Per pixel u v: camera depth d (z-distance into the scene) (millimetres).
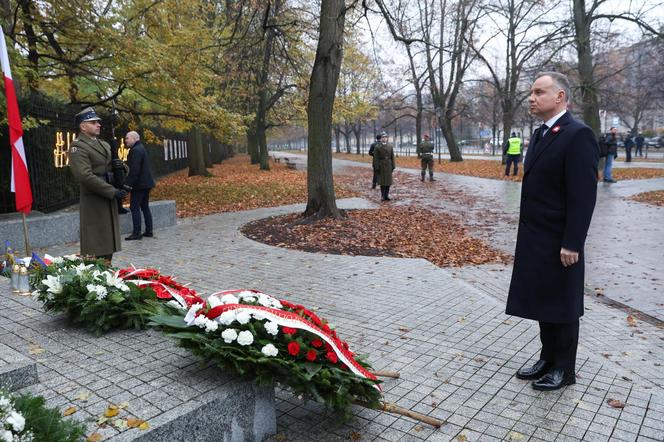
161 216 10836
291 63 14156
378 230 10383
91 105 15578
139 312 3525
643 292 6207
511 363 4027
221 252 8375
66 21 12562
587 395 3506
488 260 7992
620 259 7832
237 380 2773
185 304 3787
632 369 3994
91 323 3553
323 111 11219
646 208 12742
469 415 3252
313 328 2906
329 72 10984
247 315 2834
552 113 3484
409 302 5633
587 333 4801
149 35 14805
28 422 2076
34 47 13156
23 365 2680
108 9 13508
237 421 2695
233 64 14883
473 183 20812
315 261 7699
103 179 5734
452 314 5215
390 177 15562
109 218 5844
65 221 8789
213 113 15648
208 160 34375
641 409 3314
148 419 2359
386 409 3041
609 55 36188
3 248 7879
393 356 4164
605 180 19094
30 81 12516
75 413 2412
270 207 14531
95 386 2693
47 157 12289
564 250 3334
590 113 22875
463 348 4332
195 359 3053
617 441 2957
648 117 63062
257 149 40281
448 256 8242
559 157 3367
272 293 6012
